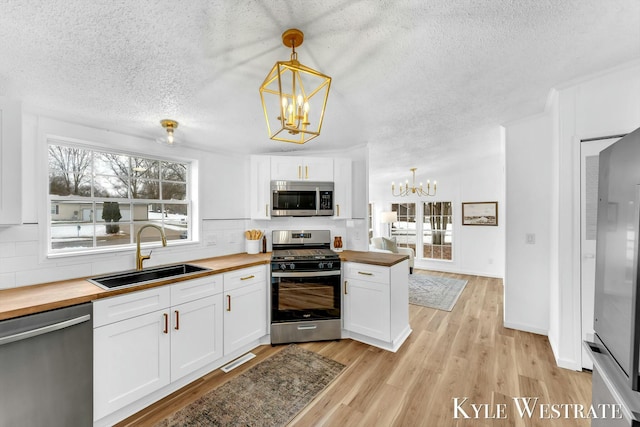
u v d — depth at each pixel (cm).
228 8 108
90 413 159
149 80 161
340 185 329
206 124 237
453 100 218
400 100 210
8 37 118
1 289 178
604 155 112
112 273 223
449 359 239
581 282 212
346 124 262
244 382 209
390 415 174
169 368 196
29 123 193
